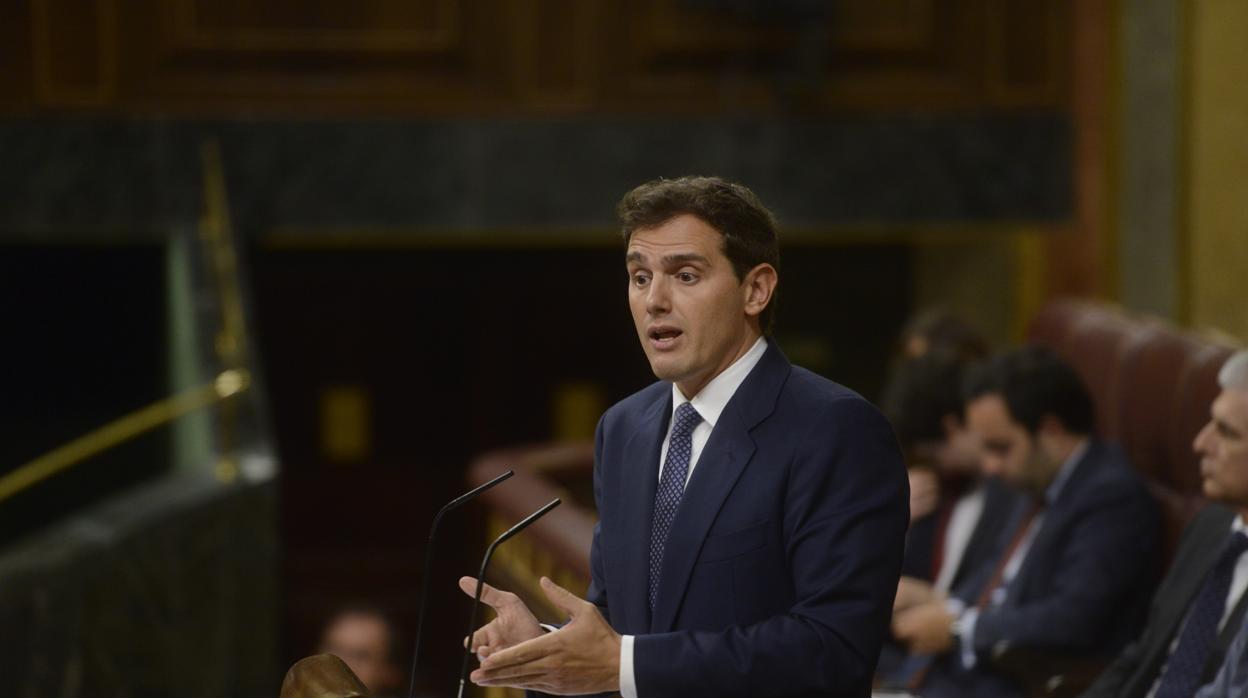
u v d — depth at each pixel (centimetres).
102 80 2248
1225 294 2519
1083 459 1355
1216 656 1073
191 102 2269
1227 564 1100
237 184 2281
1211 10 2478
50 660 1527
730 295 727
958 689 1367
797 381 746
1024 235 2553
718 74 2334
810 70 2283
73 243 2525
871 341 2894
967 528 1543
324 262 2873
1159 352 1424
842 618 692
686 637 693
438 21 2300
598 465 802
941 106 2373
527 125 2317
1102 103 2473
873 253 2873
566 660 683
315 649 2916
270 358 2888
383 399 2931
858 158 2358
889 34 2358
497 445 2953
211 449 1908
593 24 2314
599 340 2948
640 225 732
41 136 2241
